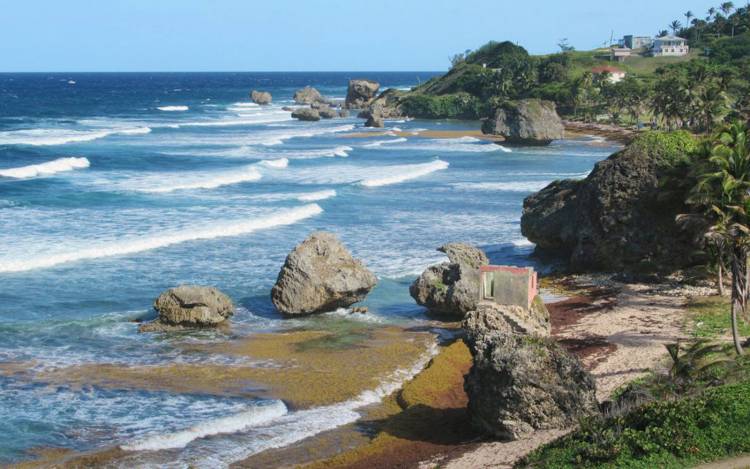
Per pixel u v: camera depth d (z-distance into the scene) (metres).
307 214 59.09
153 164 82.88
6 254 43.22
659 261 41.50
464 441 22.33
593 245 43.00
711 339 29.89
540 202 48.25
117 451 21.88
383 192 71.25
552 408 21.45
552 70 186.12
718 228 28.69
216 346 31.44
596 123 157.00
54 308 35.47
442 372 28.00
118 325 33.62
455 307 35.16
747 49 189.88
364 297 37.53
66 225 51.38
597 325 33.75
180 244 48.38
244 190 69.31
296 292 35.34
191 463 21.31
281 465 21.27
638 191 41.75
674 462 17.42
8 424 23.61
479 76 191.12
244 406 25.38
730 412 18.67
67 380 27.30
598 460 18.12
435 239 52.00
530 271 32.47
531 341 22.58
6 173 71.06
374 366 29.41
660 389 22.95
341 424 24.17
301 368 29.03
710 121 110.44
